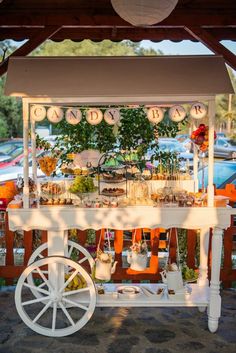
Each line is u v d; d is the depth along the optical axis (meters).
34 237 5.54
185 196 3.95
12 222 3.70
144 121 5.88
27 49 5.23
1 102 15.02
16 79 3.75
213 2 5.14
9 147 9.77
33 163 4.17
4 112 15.12
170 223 3.73
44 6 5.18
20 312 3.72
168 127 5.91
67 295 3.85
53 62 3.90
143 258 4.10
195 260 5.23
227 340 3.68
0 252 5.94
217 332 3.82
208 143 3.91
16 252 5.93
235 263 5.64
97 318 4.08
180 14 5.22
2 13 5.18
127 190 4.24
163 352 3.47
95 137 6.00
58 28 5.23
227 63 5.27
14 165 9.14
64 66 3.87
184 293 3.84
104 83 3.73
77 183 3.92
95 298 3.68
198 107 3.78
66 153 5.98
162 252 5.57
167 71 3.83
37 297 4.33
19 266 4.88
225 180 8.80
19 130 15.30
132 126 5.89
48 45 15.16
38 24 5.21
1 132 15.02
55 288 3.71
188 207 3.74
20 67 3.85
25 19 5.19
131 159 4.80
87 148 5.99
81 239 4.89
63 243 3.79
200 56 3.94
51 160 4.08
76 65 3.88
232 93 3.69
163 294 3.93
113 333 3.79
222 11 5.21
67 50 15.23
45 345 3.57
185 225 3.74
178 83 3.72
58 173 6.02
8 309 4.26
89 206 3.76
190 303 3.83
